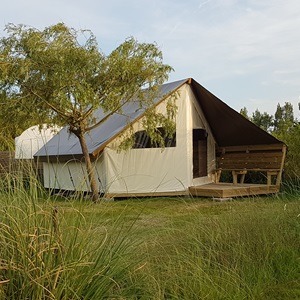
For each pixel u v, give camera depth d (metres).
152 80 9.40
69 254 2.31
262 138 11.57
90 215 2.71
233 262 3.52
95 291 2.38
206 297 2.91
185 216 4.20
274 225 4.21
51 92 8.86
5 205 2.37
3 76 8.41
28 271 2.11
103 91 9.35
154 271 2.89
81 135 9.59
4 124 8.84
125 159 10.36
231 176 13.64
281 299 3.11
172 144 10.97
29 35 8.68
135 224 3.16
